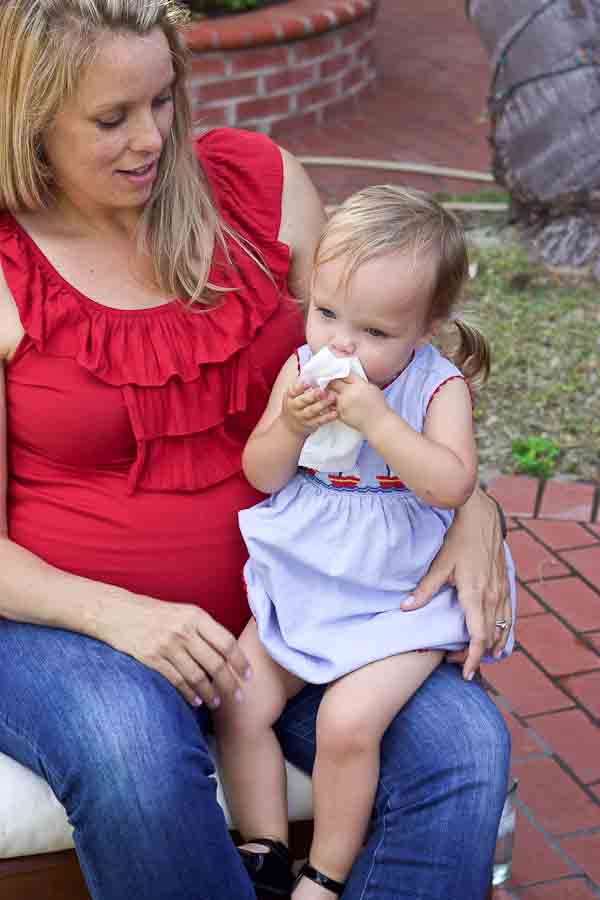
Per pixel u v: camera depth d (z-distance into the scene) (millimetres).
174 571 2141
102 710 1849
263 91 6926
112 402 2084
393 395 2076
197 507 2146
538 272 5359
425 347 2143
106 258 2135
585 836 2846
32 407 2090
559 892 2695
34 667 1955
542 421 4410
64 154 2033
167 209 2143
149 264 2146
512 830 2336
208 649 1963
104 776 1792
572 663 3375
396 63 8328
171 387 2107
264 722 2055
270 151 2338
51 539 2123
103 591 2025
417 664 2020
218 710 2064
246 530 2107
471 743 1953
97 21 1923
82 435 2096
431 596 2100
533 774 3016
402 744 1983
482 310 5047
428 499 1981
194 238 2162
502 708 3223
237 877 1850
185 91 2146
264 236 2271
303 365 2137
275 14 7008
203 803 1827
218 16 6992
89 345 2078
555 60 5031
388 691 1980
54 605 2010
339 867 1991
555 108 5090
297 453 2039
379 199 2004
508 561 2229
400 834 1942
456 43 8773
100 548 2119
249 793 2033
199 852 1806
